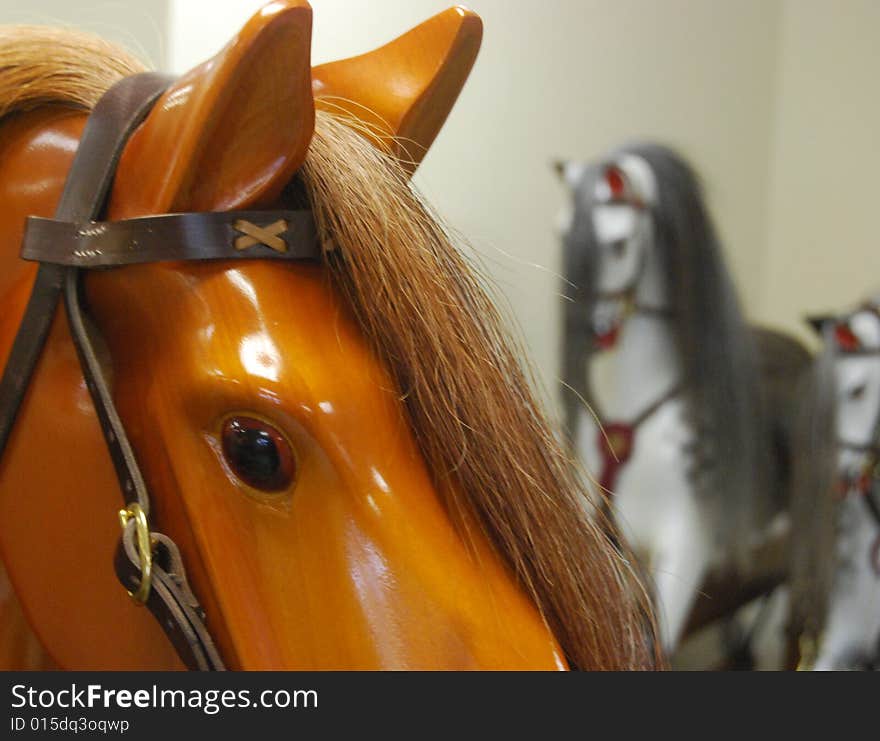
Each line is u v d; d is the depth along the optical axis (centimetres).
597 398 121
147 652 44
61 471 44
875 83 121
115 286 43
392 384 43
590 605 44
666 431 121
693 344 121
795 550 125
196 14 104
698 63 120
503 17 117
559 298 120
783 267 123
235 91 40
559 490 45
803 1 121
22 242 45
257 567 40
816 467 124
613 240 119
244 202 42
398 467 41
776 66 121
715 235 121
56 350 45
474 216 120
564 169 120
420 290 44
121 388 43
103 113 46
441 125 53
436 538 40
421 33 51
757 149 122
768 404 123
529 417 46
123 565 41
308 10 39
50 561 45
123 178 44
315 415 40
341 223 44
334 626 39
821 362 123
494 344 46
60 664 46
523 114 119
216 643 41
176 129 42
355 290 44
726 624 124
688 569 122
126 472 41
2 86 49
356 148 46
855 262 123
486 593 40
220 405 40
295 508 40
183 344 41
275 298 42
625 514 122
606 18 119
